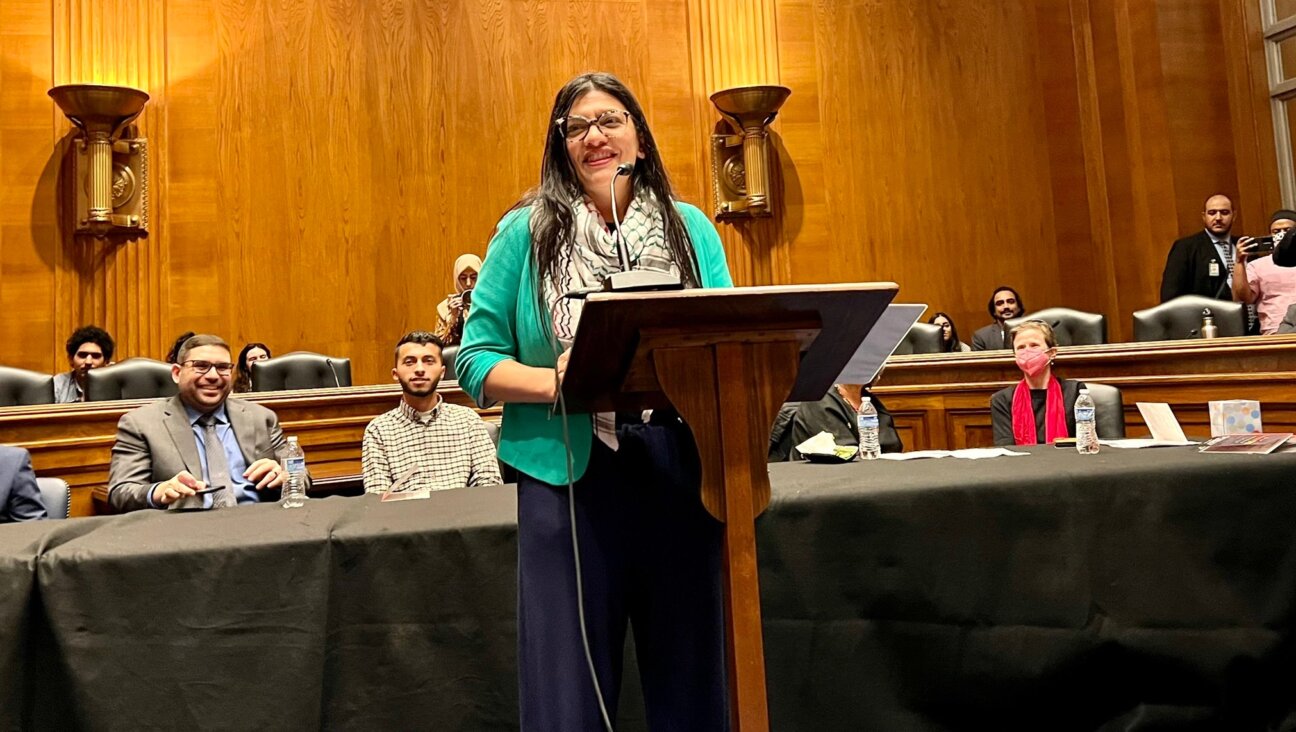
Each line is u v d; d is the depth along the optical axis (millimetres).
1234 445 2434
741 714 1375
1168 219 7539
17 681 1753
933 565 2078
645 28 7730
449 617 1972
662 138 7660
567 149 1607
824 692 2043
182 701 1807
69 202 6871
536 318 1566
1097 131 8109
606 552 1495
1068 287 8125
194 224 7000
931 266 7977
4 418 4121
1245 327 4766
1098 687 2113
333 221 7195
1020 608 2086
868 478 2209
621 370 1440
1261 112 7664
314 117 7219
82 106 6617
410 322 7250
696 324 1372
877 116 8016
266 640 1858
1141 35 7715
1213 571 2139
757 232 7715
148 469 3268
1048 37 8258
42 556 1807
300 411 4762
